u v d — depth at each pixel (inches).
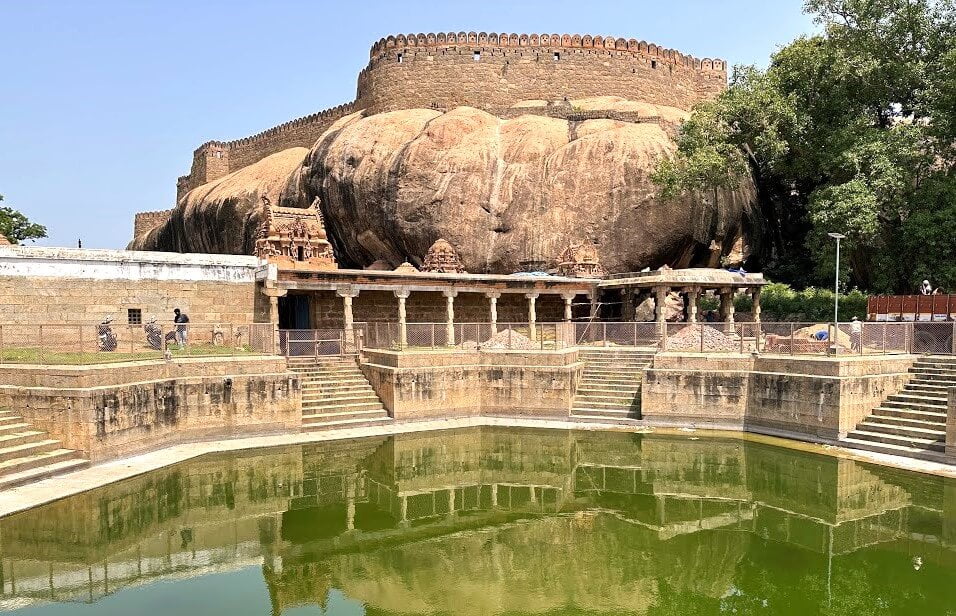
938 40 1112.2
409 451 737.0
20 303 848.3
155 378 702.5
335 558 450.3
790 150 1273.4
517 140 1477.6
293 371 799.1
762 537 483.5
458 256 1380.4
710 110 1251.8
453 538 488.4
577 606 375.2
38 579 413.1
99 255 898.1
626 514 540.1
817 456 681.6
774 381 781.9
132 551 458.3
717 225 1386.6
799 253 1542.8
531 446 759.1
